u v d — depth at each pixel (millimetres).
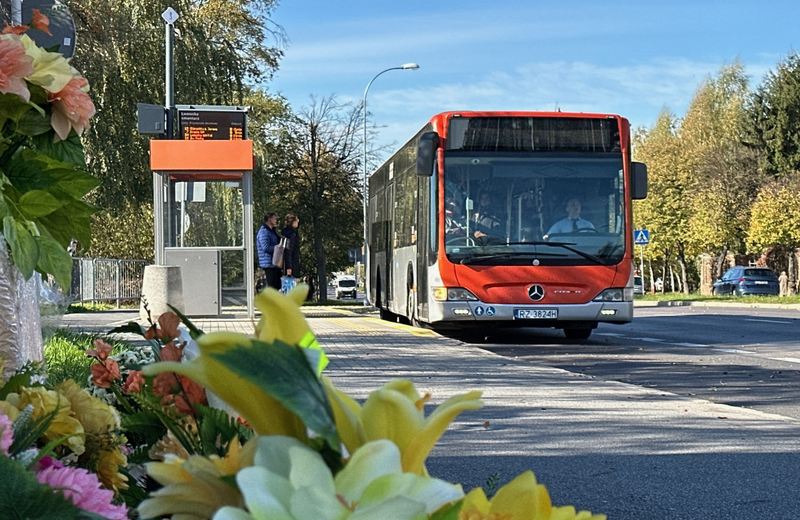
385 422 729
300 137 51906
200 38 26875
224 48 28531
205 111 18219
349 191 52594
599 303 14578
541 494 798
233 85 28484
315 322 20453
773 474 5754
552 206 14648
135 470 1935
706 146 63688
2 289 2414
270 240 18781
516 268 14516
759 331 19953
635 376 11055
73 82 2348
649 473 5770
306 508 607
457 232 14617
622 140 14852
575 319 14586
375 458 662
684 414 7988
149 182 25859
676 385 10266
